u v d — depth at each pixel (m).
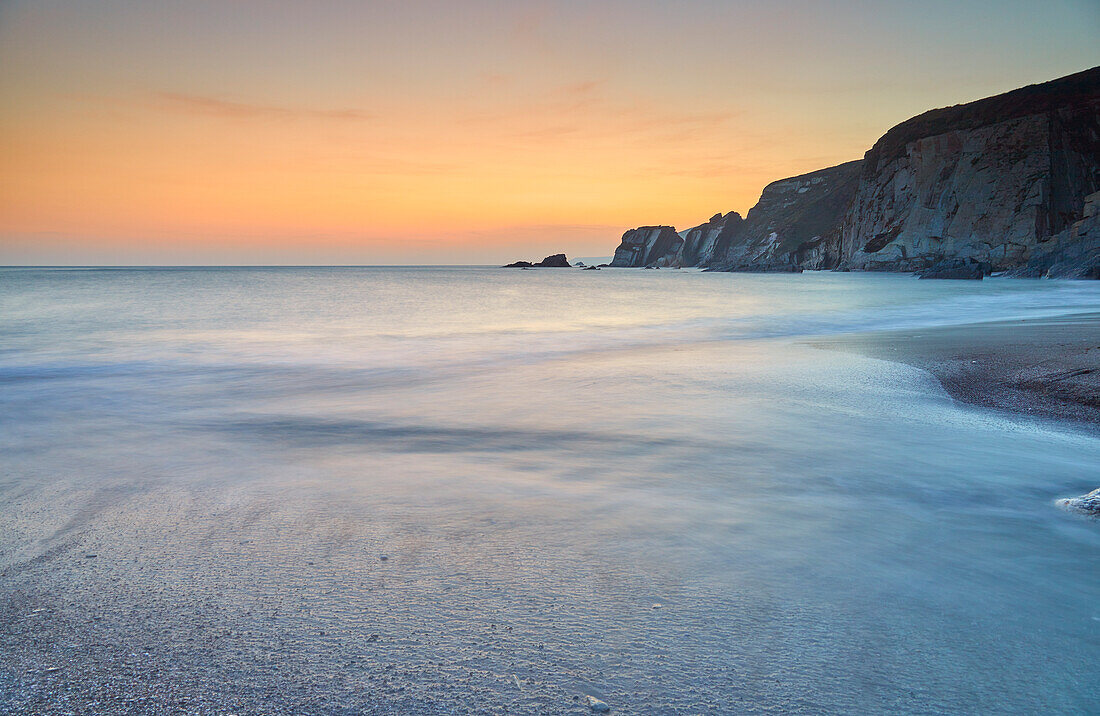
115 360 13.86
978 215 88.62
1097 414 7.35
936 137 97.06
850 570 3.12
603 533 3.64
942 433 6.50
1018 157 86.62
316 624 2.56
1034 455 5.62
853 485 4.68
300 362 13.59
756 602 2.77
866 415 7.43
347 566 3.17
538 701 2.04
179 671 2.22
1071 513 4.05
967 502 4.28
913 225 98.38
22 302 35.69
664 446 5.99
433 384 10.40
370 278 102.12
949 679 2.18
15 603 2.76
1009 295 38.78
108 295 43.78
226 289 55.59
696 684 2.14
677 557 3.28
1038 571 3.13
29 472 5.17
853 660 2.30
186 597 2.82
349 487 4.66
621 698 2.06
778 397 8.62
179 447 6.12
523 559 3.25
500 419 7.40
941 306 30.61
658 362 12.43
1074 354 10.82
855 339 16.22
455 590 2.88
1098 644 2.42
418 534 3.64
